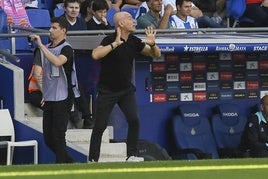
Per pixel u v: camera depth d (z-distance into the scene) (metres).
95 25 46.12
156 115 46.69
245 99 48.12
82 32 42.88
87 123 43.56
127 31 38.03
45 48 37.66
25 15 46.56
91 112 45.44
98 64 45.16
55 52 37.94
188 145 46.34
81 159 40.50
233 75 47.84
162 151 43.28
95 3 45.91
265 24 52.53
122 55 38.12
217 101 47.75
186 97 47.12
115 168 32.25
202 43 44.53
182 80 46.94
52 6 51.34
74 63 43.03
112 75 38.28
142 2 51.56
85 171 31.75
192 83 47.19
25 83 45.00
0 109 42.91
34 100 43.47
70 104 38.50
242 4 51.84
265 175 31.20
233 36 46.31
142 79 46.28
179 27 47.28
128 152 39.00
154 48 38.78
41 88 41.81
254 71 48.16
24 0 49.41
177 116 46.62
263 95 48.34
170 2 49.03
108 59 38.16
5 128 42.22
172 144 46.91
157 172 31.64
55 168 32.22
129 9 50.97
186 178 30.73
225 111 47.47
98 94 38.69
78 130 42.47
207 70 47.38
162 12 48.41
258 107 48.12
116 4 51.16
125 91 38.59
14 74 42.91
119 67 38.25
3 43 46.47
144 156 42.53
